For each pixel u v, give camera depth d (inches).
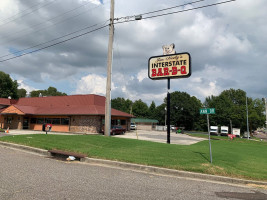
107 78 703.1
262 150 741.9
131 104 3745.1
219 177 295.0
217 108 3179.1
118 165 345.4
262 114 2908.5
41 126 1505.9
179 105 3287.4
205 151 508.4
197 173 307.0
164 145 586.6
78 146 469.4
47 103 1663.4
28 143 493.7
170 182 267.6
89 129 1325.0
